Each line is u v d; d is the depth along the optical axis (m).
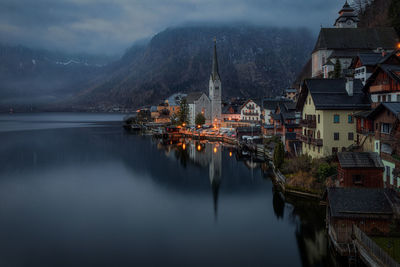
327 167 43.59
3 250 33.09
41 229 38.31
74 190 55.19
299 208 42.56
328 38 105.88
